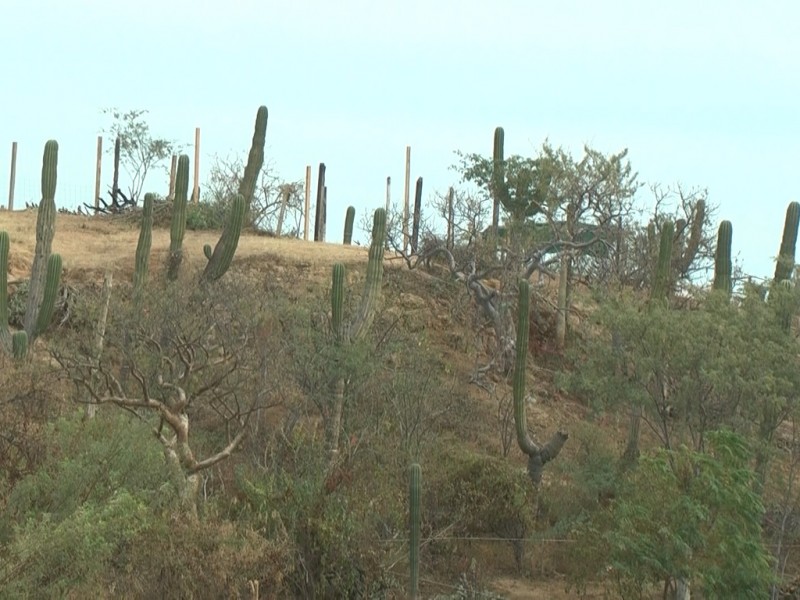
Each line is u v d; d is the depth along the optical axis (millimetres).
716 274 70938
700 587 54844
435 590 57188
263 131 92625
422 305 96812
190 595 45156
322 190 131500
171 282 72938
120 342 62500
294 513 52344
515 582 62281
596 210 100625
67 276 96375
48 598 39188
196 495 52969
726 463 54750
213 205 123062
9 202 139375
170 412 53719
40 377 57000
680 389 62969
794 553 64438
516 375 70312
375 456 65000
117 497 44375
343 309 75125
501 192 105125
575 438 76250
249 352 65750
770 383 59906
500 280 100375
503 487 65500
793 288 65500
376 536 55000
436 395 74188
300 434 63000
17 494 45281
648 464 55281
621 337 67062
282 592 50781
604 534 54812
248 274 95688
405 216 104938
